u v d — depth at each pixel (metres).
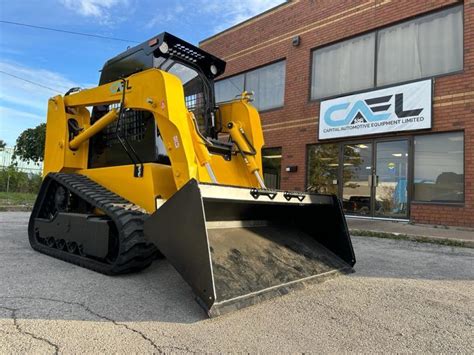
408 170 8.88
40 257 4.69
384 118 9.30
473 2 8.08
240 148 4.78
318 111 10.77
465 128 8.01
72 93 5.16
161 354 2.19
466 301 3.36
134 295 3.26
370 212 9.56
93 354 2.15
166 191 4.12
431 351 2.35
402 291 3.63
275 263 3.58
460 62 8.38
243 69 13.20
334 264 4.23
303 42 11.42
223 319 2.75
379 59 9.77
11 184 18.50
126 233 3.65
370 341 2.47
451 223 8.04
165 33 4.39
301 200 4.05
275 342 2.40
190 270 2.85
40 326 2.52
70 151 5.06
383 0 9.69
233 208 3.63
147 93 4.01
